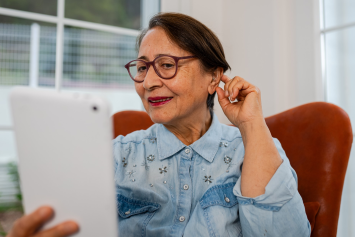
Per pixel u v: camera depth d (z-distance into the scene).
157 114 0.79
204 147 0.84
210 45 0.82
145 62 0.79
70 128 0.44
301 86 1.43
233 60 1.59
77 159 0.45
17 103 0.45
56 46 1.38
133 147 0.90
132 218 0.79
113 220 0.46
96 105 0.43
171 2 1.56
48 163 0.46
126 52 1.53
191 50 0.78
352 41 1.29
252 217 0.70
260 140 0.74
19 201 1.28
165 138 0.87
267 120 1.13
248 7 1.53
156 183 0.82
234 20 1.59
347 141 0.91
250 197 0.71
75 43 1.42
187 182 0.81
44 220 0.45
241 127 0.78
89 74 1.45
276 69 1.44
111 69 1.50
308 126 1.00
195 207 0.78
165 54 0.77
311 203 0.90
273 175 0.71
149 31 0.82
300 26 1.43
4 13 1.28
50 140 0.45
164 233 0.75
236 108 0.82
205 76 0.83
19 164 0.46
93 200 0.45
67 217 0.46
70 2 1.40
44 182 0.46
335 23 1.35
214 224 0.74
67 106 0.44
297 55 1.44
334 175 0.90
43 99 0.45
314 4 1.38
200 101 0.83
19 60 1.32
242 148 0.87
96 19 1.46
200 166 0.83
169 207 0.78
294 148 1.02
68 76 1.41
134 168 0.85
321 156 0.94
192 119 0.85
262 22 1.48
